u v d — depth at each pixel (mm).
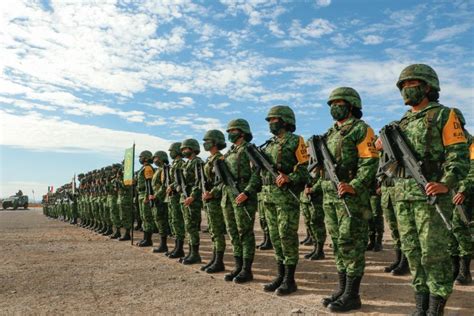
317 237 9703
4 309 5418
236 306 5457
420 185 4348
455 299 5742
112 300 5855
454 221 6648
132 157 12727
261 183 7004
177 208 10023
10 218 32750
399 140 4582
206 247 12195
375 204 10633
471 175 6438
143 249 11719
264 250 11469
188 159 9602
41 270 8281
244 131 7496
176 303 5652
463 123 6629
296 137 6383
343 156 5441
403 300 5727
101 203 16781
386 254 10328
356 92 5656
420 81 4582
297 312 5094
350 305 5215
